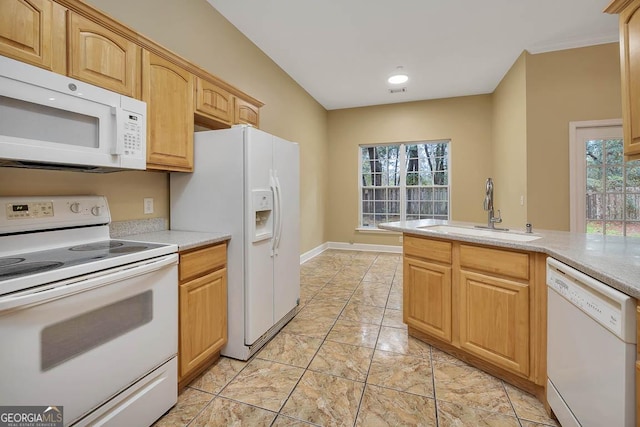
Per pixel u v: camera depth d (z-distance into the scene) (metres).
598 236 1.85
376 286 3.56
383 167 5.66
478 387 1.71
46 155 1.18
